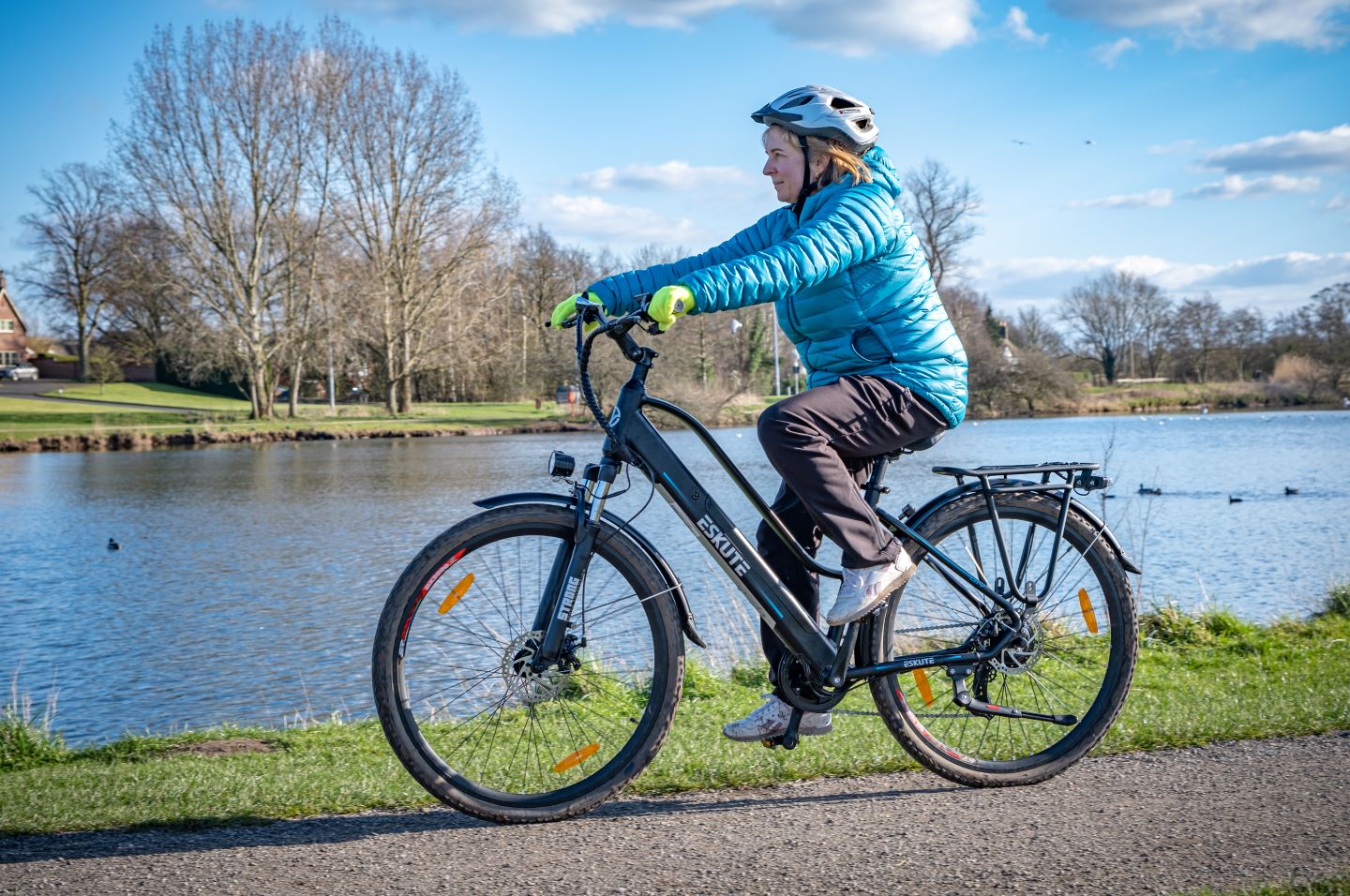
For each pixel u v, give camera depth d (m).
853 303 3.25
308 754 4.58
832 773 3.53
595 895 2.62
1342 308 68.56
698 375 51.25
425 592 3.11
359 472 33.72
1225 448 38.06
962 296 78.88
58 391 80.88
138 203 49.75
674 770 3.51
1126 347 78.75
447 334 57.91
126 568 17.17
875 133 3.30
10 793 3.60
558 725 3.22
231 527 21.83
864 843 2.93
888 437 3.26
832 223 3.11
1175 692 4.91
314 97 51.75
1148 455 35.56
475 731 3.18
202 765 4.31
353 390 79.62
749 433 39.25
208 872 2.77
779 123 3.30
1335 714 3.95
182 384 87.31
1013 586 3.50
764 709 3.44
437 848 2.92
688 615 3.22
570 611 3.18
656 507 16.17
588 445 45.12
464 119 55.50
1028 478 3.62
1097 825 3.03
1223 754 3.61
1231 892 2.55
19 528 22.09
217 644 11.70
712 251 3.50
